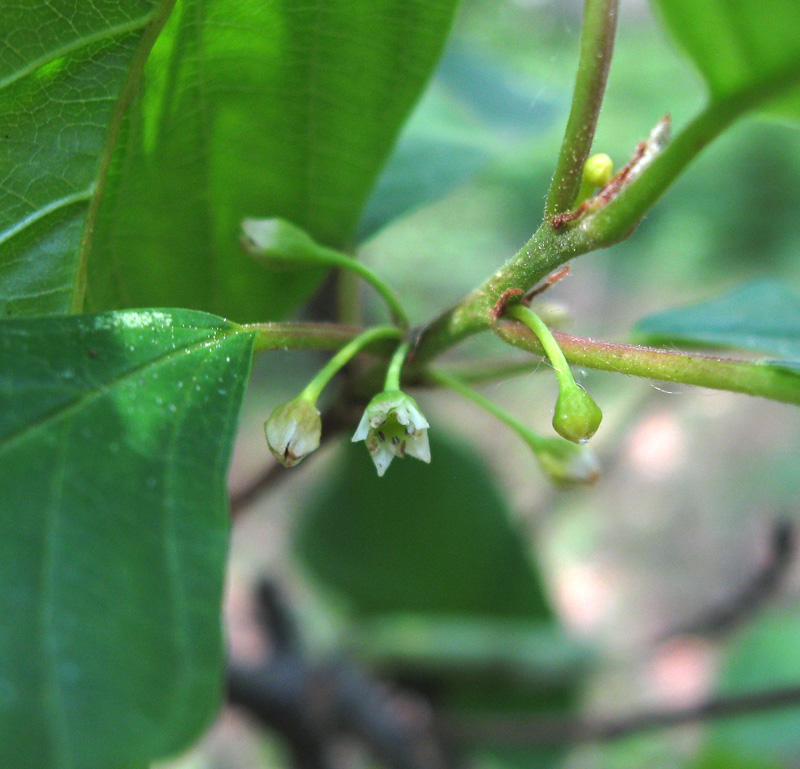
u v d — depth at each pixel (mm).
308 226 101
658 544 377
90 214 87
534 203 422
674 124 387
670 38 86
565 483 98
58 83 84
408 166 122
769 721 179
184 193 95
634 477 399
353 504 165
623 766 204
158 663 67
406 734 152
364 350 93
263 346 86
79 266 87
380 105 94
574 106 83
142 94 87
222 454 75
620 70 406
